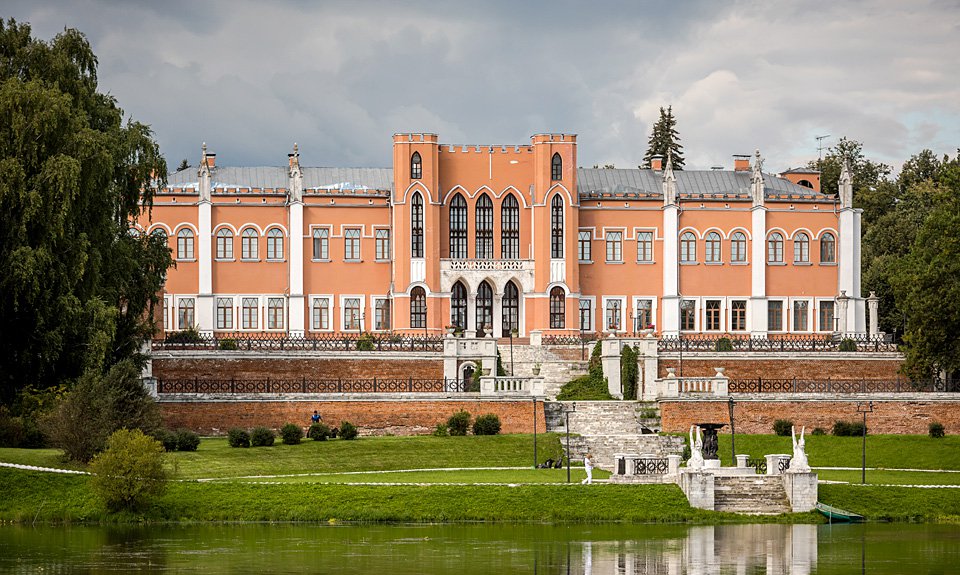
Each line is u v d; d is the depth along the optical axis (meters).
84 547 67.38
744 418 100.31
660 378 109.25
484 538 70.38
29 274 81.25
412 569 62.47
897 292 107.88
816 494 77.88
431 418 98.19
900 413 100.94
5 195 82.62
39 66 89.81
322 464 86.44
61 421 79.88
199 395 96.00
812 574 62.12
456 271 129.38
